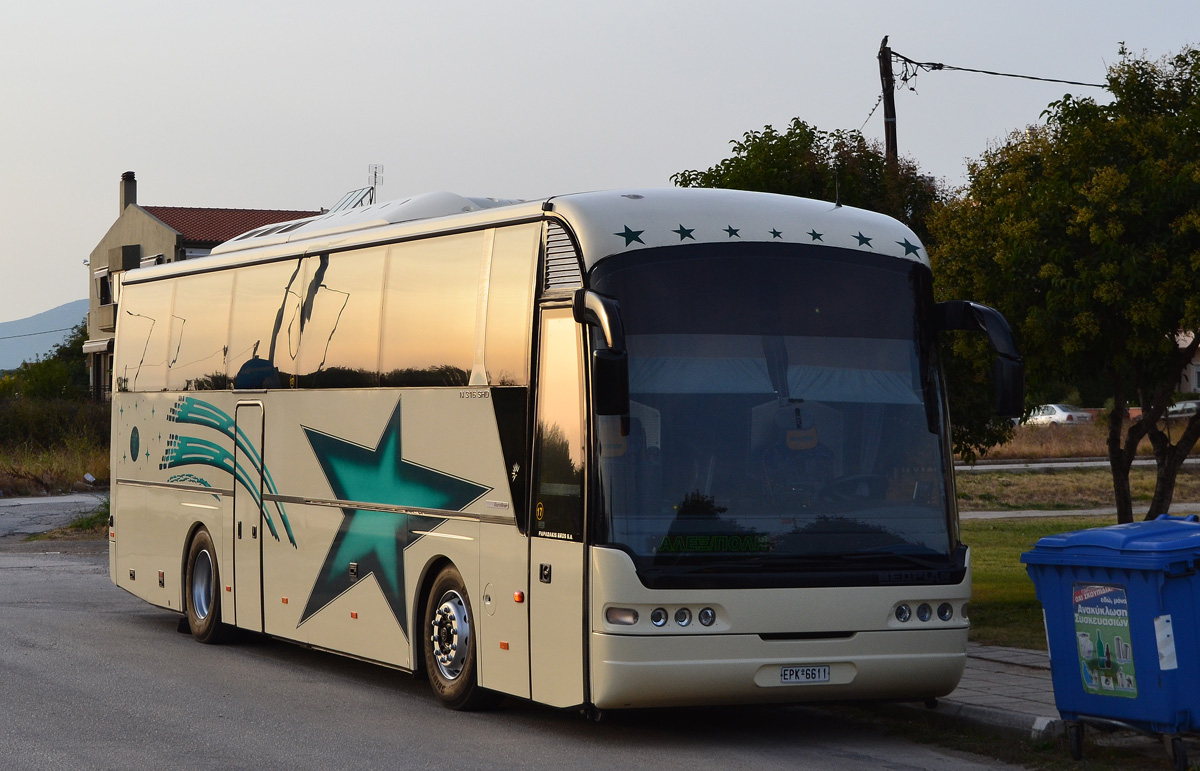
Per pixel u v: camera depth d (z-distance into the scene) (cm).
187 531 1474
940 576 935
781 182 1670
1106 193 1290
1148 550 808
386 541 1125
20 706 1041
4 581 2058
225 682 1187
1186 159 1327
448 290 1075
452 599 1055
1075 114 1410
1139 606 813
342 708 1066
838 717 1048
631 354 907
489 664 995
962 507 3322
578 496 905
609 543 884
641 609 878
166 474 1529
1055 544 859
